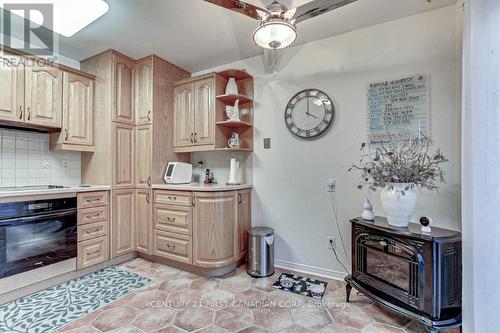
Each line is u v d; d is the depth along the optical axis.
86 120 2.73
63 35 2.39
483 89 1.14
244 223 2.72
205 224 2.43
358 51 2.29
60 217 2.26
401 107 2.11
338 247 2.38
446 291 1.51
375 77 2.22
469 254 1.24
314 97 2.48
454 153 1.91
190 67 3.14
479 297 1.14
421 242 1.54
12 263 1.95
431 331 1.46
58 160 2.76
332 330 1.62
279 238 2.67
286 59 2.65
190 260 2.50
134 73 2.94
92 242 2.50
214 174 3.10
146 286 2.22
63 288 2.17
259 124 2.80
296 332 1.60
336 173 2.39
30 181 2.56
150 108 2.82
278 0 1.55
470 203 1.23
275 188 2.70
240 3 1.47
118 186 2.75
